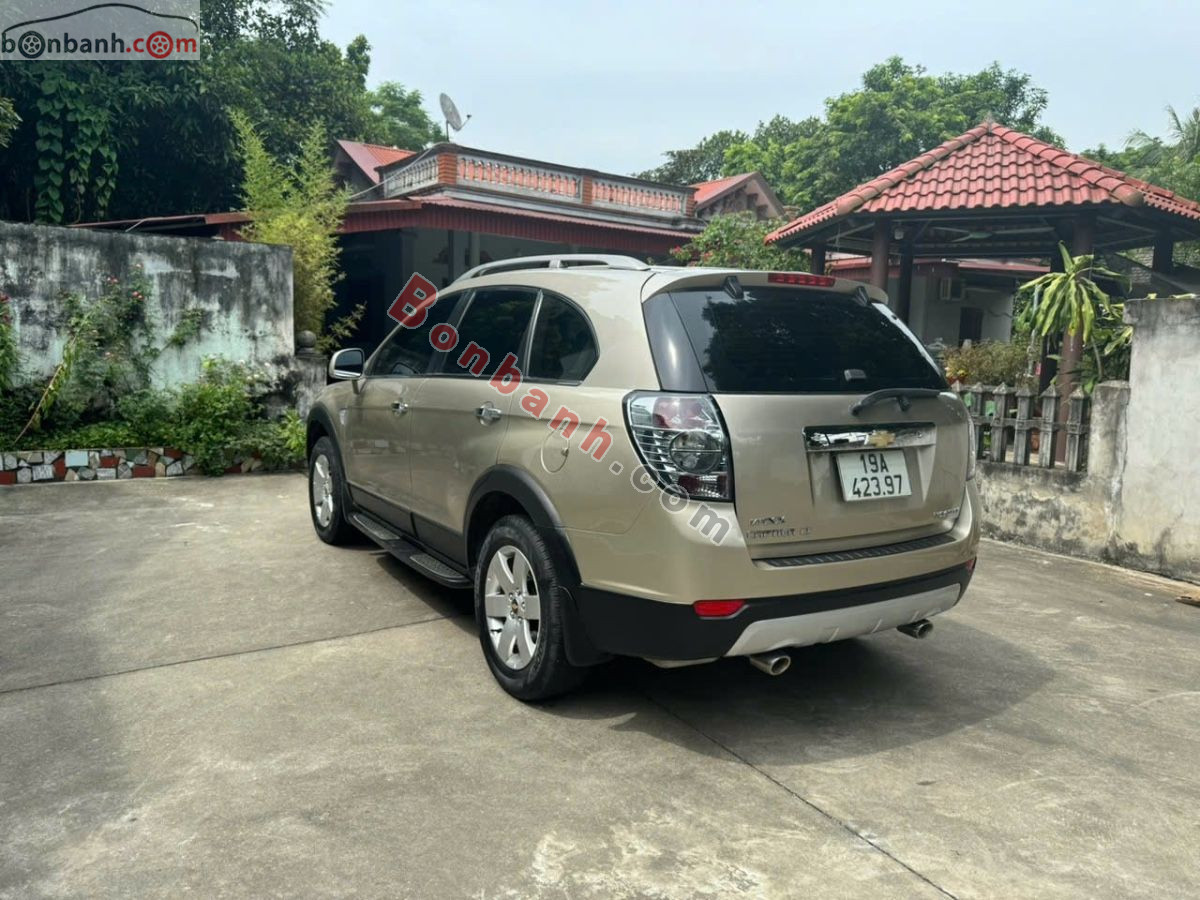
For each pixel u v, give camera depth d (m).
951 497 3.29
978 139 9.61
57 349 7.53
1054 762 2.94
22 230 7.30
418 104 32.66
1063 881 2.27
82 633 3.88
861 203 9.21
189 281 8.09
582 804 2.58
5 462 7.15
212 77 13.59
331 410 5.30
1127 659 3.93
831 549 2.93
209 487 7.41
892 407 3.07
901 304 11.82
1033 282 6.84
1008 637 4.20
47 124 11.79
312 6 19.73
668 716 3.21
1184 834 2.51
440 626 4.09
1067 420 6.25
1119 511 5.54
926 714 3.29
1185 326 5.11
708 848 2.38
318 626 4.04
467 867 2.26
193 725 3.01
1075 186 8.23
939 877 2.28
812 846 2.40
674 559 2.70
